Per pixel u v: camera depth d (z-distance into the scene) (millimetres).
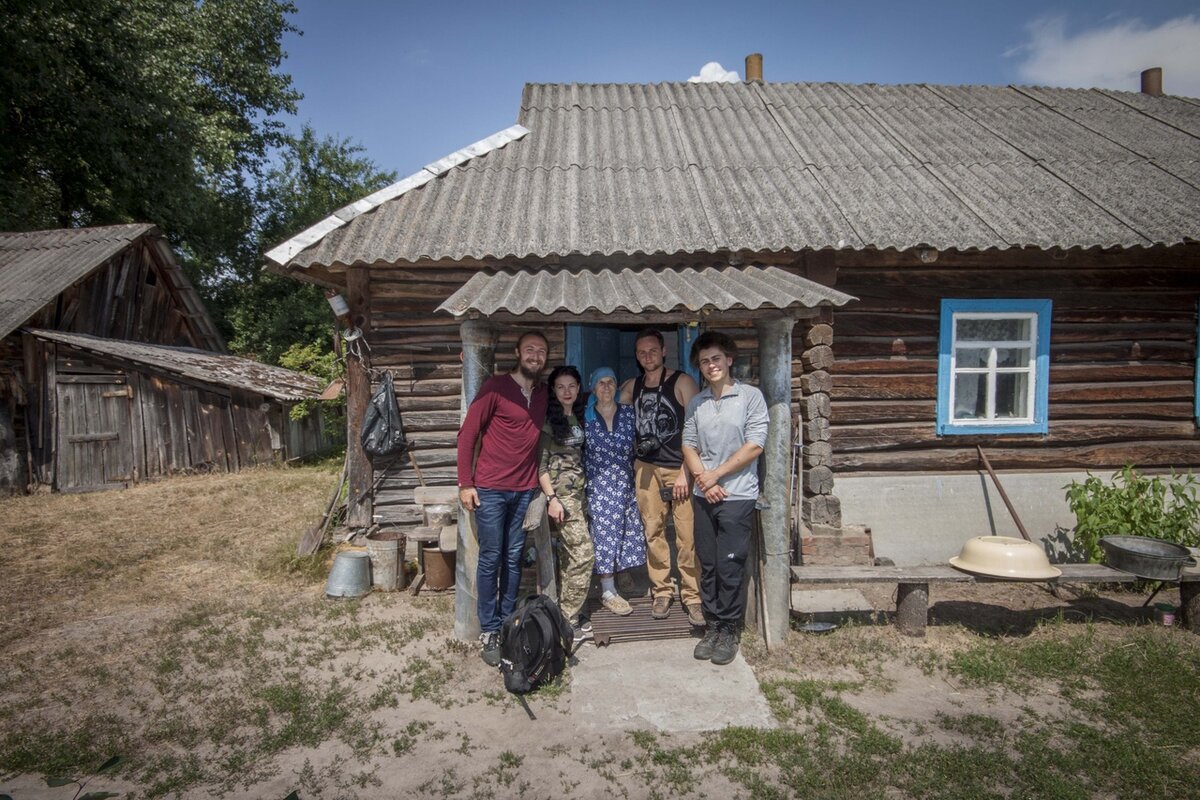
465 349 4578
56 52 14508
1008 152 7781
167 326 16484
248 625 5125
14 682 4227
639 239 5953
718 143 8062
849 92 9867
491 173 7207
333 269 6348
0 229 16922
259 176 26375
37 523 8617
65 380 11430
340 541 6738
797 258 6340
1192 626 4898
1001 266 6715
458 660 4488
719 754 3428
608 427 4801
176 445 12672
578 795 3146
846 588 5887
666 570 4891
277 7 24516
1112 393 6875
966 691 4078
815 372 6281
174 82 17859
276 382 14961
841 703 3842
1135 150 7762
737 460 4191
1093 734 3551
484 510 4375
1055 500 6824
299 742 3572
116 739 3574
